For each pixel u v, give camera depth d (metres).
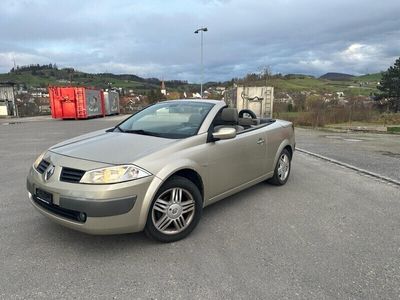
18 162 7.76
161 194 3.27
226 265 2.98
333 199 4.93
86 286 2.63
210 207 4.51
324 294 2.56
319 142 12.84
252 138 4.57
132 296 2.51
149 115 4.57
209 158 3.75
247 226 3.87
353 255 3.20
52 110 28.33
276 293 2.56
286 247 3.35
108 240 3.43
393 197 5.07
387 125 26.12
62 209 3.11
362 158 8.66
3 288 2.58
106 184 2.91
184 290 2.59
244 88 19.55
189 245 3.36
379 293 2.59
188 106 4.47
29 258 3.05
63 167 3.12
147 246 3.32
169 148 3.40
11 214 4.13
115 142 3.60
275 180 5.47
